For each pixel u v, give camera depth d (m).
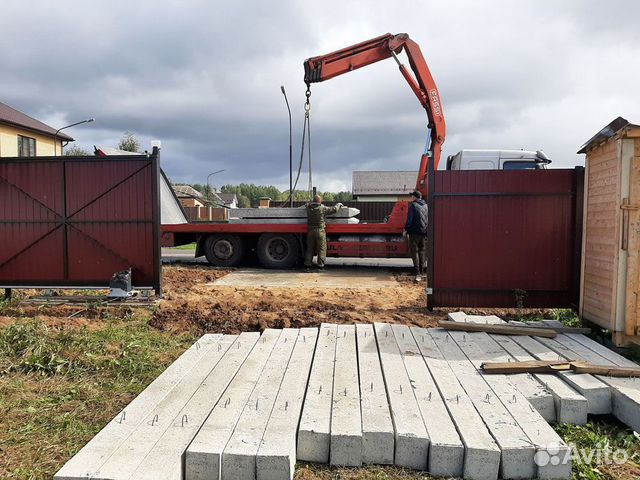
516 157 11.79
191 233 13.45
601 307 5.40
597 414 3.73
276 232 12.76
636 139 4.88
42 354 4.83
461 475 2.94
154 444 2.93
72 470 2.67
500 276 6.66
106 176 7.58
